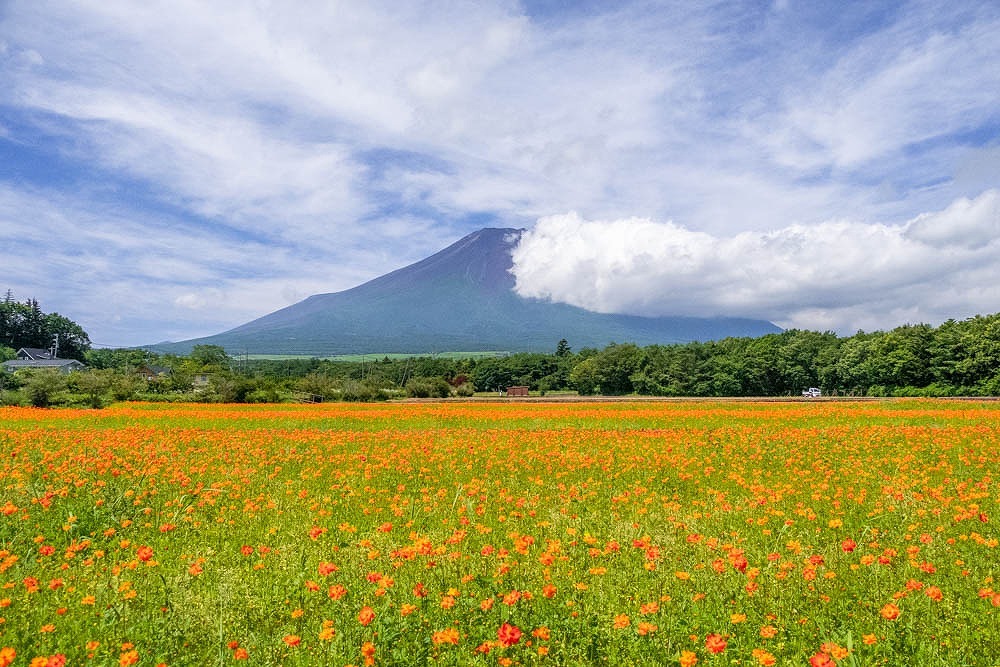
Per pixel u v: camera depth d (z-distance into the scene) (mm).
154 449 20594
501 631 5109
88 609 6508
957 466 15523
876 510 10609
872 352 89125
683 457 17609
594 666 5457
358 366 155375
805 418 32344
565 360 148125
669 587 7035
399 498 12727
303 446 22250
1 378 72062
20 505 11516
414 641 5605
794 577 7184
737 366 102625
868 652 5426
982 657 5320
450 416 36438
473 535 9797
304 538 9672
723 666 5219
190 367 101062
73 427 31031
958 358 75938
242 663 5457
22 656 5449
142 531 10242
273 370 159125
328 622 5715
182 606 6730
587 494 12719
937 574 7254
